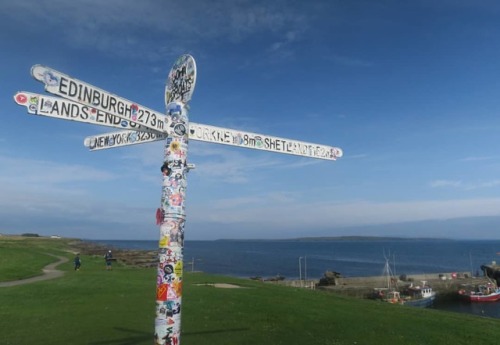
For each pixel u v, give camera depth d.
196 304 13.38
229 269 90.56
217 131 5.56
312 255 161.25
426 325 11.82
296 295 17.31
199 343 8.34
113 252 75.94
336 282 57.19
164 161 4.98
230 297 15.30
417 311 15.10
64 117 4.78
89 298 14.23
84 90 4.17
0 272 22.39
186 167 5.04
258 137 5.88
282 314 12.16
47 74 3.83
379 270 96.88
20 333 9.02
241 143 5.73
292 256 149.12
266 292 17.67
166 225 4.79
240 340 8.72
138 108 4.71
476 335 10.82
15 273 22.47
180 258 4.81
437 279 63.75
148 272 25.77
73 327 9.63
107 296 14.72
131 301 13.63
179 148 4.97
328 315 12.48
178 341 4.72
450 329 11.43
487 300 54.50
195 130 5.39
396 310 14.78
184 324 10.23
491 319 14.37
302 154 6.22
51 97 4.71
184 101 5.06
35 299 13.96
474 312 48.41
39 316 10.99
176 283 4.73
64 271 26.20
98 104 4.30
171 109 5.07
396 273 90.50
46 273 24.48
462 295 55.47
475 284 60.00
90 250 78.25
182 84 5.11
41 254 42.09
